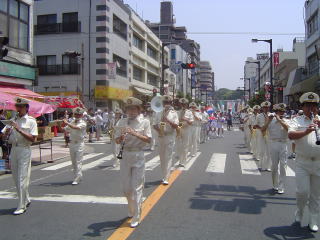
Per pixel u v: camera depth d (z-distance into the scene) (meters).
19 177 6.81
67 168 12.20
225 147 18.78
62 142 22.22
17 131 6.72
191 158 14.21
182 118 11.56
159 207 7.06
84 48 35.62
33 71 21.09
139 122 5.96
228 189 8.71
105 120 29.23
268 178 10.16
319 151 5.50
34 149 18.00
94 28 35.41
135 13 48.12
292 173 11.02
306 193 5.69
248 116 16.38
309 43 38.88
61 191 8.52
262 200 7.69
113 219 6.32
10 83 19.53
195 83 105.56
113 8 37.19
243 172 11.11
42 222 6.20
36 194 8.23
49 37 36.41
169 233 5.61
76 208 7.04
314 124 5.39
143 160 6.02
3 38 13.03
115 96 36.81
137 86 46.44
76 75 35.72
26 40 21.23
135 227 5.88
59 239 5.39
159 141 9.10
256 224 6.09
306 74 39.72
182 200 7.60
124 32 41.31
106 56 35.38
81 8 35.72
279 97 56.62
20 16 20.64
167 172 9.17
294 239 5.42
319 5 34.28
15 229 5.87
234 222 6.18
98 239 5.36
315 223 5.77
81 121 9.34
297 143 5.72
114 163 12.28
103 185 9.16
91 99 35.31
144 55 49.69
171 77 72.75
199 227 5.91
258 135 12.71
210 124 26.78
